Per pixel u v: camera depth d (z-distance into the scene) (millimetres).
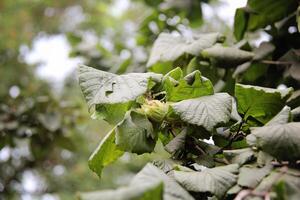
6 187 1947
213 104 768
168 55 983
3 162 1884
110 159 835
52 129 1455
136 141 773
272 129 724
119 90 761
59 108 1540
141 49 1521
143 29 1540
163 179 704
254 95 803
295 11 1010
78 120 1612
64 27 3070
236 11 1032
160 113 779
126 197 630
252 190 693
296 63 960
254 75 1013
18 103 1558
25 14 2812
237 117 809
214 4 1790
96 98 761
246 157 753
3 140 1487
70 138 1559
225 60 958
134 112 780
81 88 775
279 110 813
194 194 718
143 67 1391
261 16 1036
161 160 792
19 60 2660
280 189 651
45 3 3021
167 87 793
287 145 711
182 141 780
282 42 1032
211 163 774
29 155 1887
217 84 1003
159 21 1521
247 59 968
